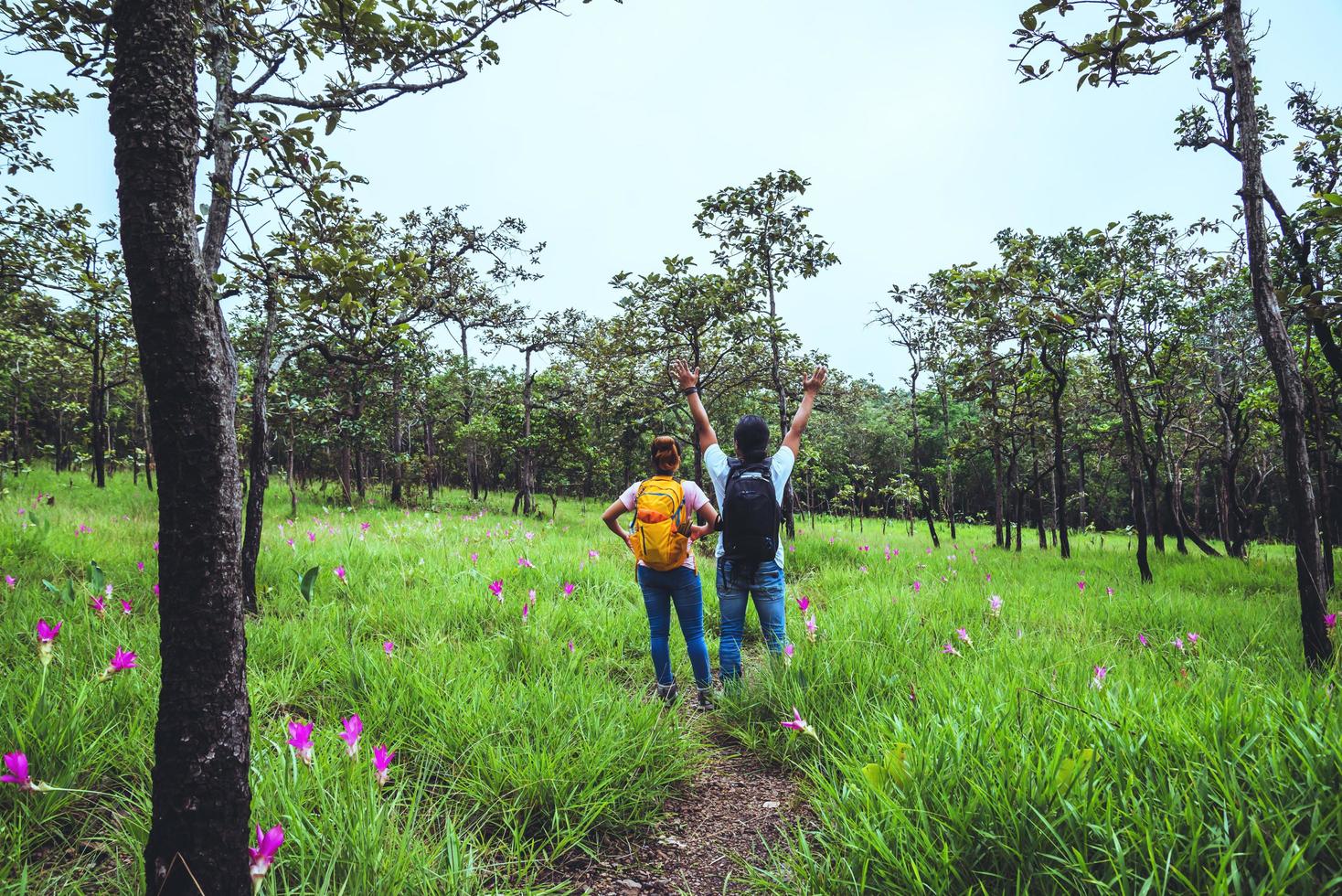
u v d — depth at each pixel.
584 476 24.83
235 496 1.55
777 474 3.83
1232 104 5.53
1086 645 4.05
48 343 14.88
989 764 2.11
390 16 3.34
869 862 1.96
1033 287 8.73
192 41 1.57
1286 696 2.57
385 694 3.17
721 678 3.81
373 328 4.48
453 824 2.31
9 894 1.78
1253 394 10.80
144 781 2.36
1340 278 6.20
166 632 1.47
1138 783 1.96
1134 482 8.30
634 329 14.38
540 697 3.12
